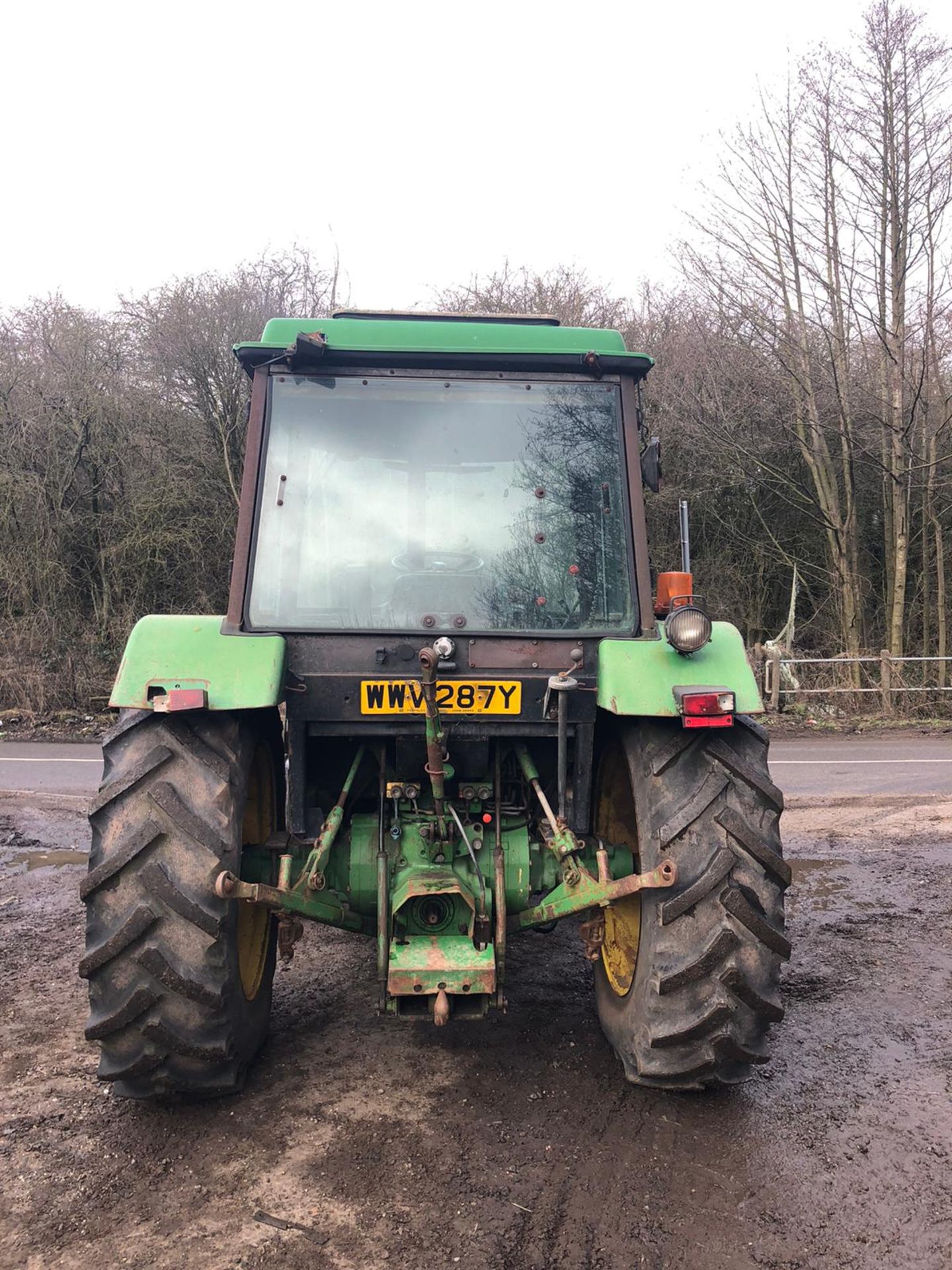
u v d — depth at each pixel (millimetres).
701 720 2816
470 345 3350
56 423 16469
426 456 3328
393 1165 2719
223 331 16641
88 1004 3893
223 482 16953
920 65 14180
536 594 3285
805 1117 3018
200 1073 2898
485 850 3223
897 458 15820
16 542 16281
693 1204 2559
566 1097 3119
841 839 6805
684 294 17656
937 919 5051
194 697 2770
